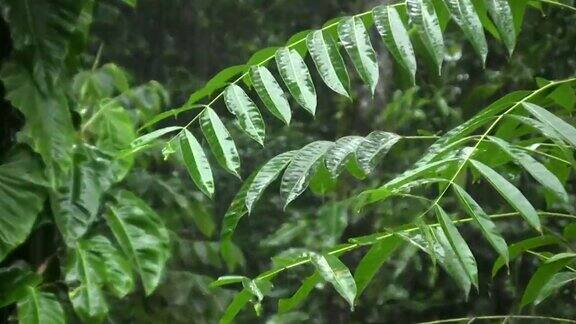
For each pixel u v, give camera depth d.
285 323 3.40
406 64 1.55
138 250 2.08
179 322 2.95
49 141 1.86
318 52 1.57
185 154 1.57
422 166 1.47
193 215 3.04
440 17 1.72
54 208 1.91
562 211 3.34
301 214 3.89
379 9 1.58
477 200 3.96
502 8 1.58
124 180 2.88
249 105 1.57
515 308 3.47
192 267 3.48
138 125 2.77
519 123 1.78
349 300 1.52
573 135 1.49
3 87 1.93
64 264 2.03
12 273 1.93
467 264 1.46
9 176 1.88
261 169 1.55
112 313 2.73
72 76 1.97
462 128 1.53
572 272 1.81
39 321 1.89
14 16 1.85
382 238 1.60
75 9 1.88
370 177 3.67
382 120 3.83
